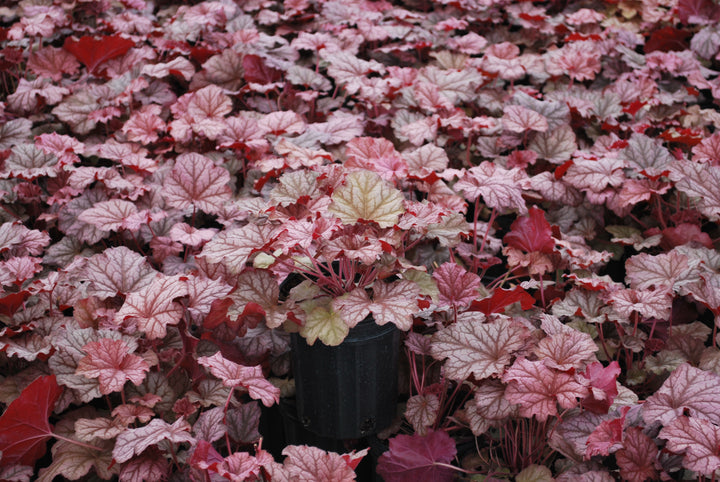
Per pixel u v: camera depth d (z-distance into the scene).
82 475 1.87
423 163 2.35
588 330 2.12
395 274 2.03
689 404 1.86
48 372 2.00
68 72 2.82
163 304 1.93
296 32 3.19
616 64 3.06
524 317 2.16
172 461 1.89
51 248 2.31
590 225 2.48
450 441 1.98
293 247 1.94
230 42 2.90
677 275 2.12
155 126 2.53
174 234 2.17
